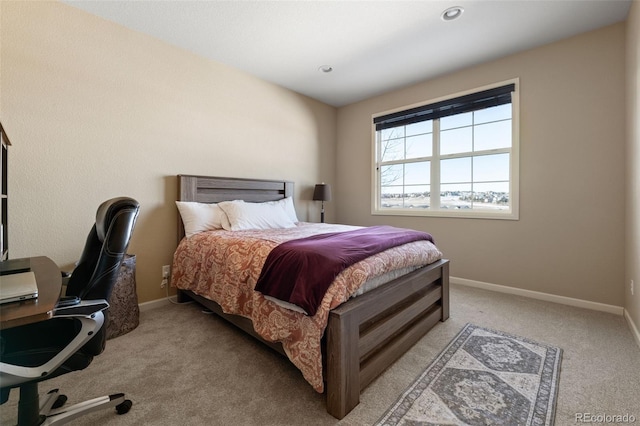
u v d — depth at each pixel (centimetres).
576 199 262
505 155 307
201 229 267
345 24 243
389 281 180
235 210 280
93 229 133
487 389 148
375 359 156
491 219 312
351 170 443
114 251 110
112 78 238
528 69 283
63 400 138
